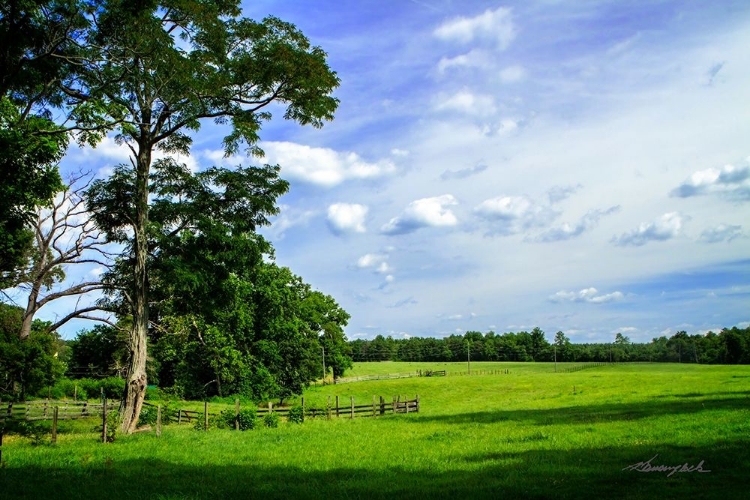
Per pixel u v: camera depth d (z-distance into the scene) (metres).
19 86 18.14
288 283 62.22
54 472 14.10
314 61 25.83
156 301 29.30
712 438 16.31
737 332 126.19
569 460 14.10
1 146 15.61
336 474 13.53
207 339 50.78
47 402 34.56
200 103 26.08
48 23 17.84
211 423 28.81
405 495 10.65
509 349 189.88
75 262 27.36
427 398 67.81
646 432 18.77
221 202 27.77
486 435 20.89
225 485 12.21
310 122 28.78
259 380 53.75
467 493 10.70
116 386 49.97
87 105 19.11
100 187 25.67
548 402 42.06
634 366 125.06
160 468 14.96
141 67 22.94
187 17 24.62
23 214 17.38
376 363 183.00
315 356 62.25
